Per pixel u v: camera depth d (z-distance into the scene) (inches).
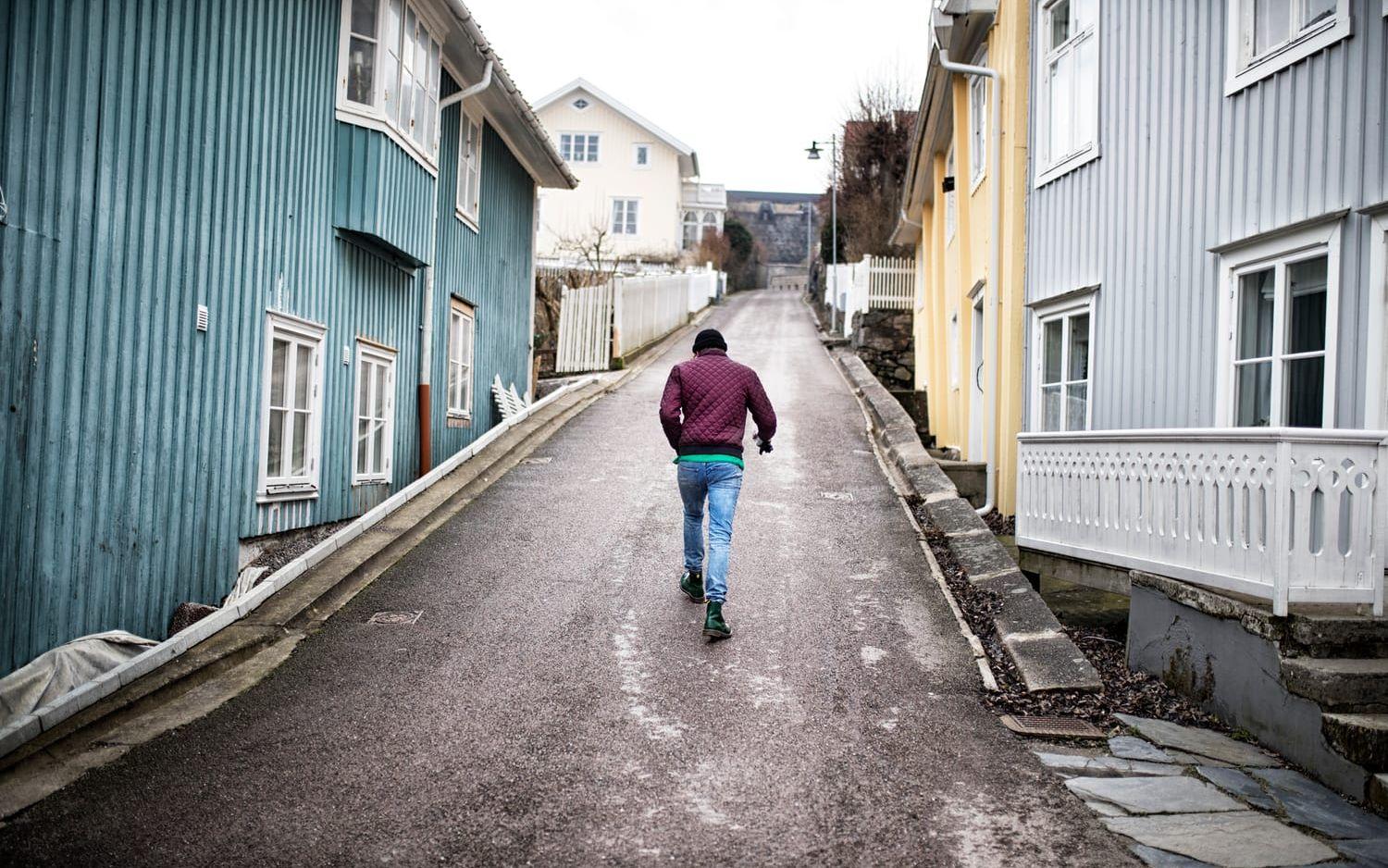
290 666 217.8
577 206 1707.7
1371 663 178.1
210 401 269.7
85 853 133.2
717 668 221.6
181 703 194.5
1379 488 188.7
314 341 342.6
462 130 512.1
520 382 666.8
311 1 328.5
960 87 531.2
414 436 453.4
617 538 331.3
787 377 757.9
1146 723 199.2
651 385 712.4
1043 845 142.3
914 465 433.7
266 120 298.5
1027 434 308.7
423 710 193.3
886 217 1362.0
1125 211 315.9
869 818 150.9
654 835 143.8
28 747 164.1
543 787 159.8
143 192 233.3
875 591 282.2
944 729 191.5
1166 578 225.0
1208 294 271.3
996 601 271.7
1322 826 150.9
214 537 275.4
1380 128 212.5
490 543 322.3
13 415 190.5
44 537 201.3
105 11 215.8
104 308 219.1
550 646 233.0
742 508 373.7
